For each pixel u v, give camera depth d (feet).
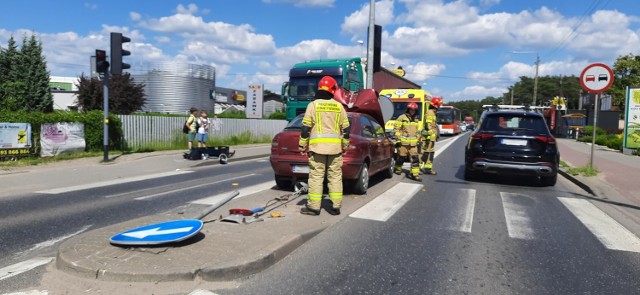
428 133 37.99
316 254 15.49
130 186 30.86
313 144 19.63
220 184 31.86
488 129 32.35
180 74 176.76
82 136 50.03
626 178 35.17
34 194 27.37
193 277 12.53
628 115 60.49
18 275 13.06
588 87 37.45
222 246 14.65
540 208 24.71
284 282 12.93
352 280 13.30
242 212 19.22
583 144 86.63
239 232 16.43
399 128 34.32
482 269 14.60
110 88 128.88
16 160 42.29
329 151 19.51
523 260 15.61
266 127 89.61
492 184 33.17
